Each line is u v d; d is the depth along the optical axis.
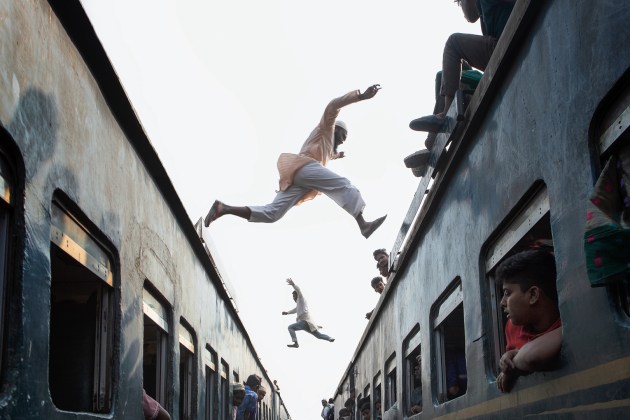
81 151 3.77
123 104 4.44
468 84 5.50
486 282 4.69
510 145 3.99
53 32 3.38
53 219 3.45
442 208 5.95
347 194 7.10
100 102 4.17
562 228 3.24
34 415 3.04
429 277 6.61
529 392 3.73
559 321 3.55
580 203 3.05
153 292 5.79
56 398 4.30
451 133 5.06
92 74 4.02
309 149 7.34
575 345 3.13
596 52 2.88
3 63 2.78
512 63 3.95
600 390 2.89
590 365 2.98
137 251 5.05
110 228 4.31
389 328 9.89
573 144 3.11
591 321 2.97
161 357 6.28
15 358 2.88
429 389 6.60
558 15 3.25
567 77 3.17
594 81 2.90
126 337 4.65
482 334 4.62
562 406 3.29
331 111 7.15
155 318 5.88
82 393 4.30
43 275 3.17
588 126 2.97
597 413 2.92
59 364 4.36
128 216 4.80
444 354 6.50
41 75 3.21
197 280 8.11
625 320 2.74
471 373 4.96
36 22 3.15
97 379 4.33
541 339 3.40
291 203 7.32
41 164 3.18
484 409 4.62
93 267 4.10
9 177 2.93
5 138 2.83
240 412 12.59
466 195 5.04
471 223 4.91
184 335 7.30
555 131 3.31
